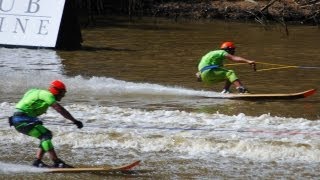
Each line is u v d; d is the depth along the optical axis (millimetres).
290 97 54250
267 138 42188
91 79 64500
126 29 112688
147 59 78625
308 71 70562
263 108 51219
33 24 87188
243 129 44312
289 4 131250
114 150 41250
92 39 98312
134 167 37969
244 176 36500
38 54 81688
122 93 57375
